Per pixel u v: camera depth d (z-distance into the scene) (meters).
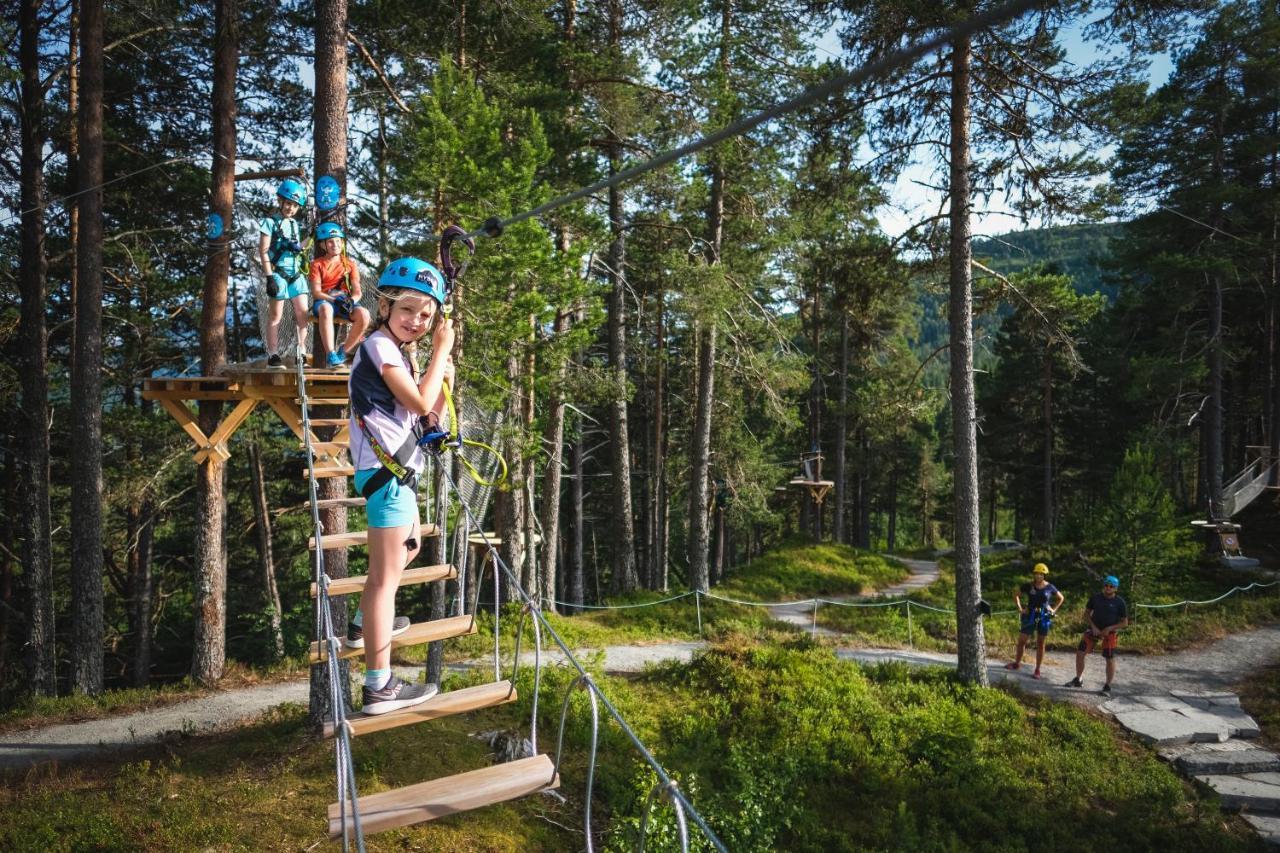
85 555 15.19
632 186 22.25
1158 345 31.31
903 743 12.25
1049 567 25.00
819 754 11.68
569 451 34.53
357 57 17.56
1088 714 13.99
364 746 10.38
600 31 21.62
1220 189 25.02
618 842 8.90
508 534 19.28
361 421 3.68
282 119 21.88
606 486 39.72
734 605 22.33
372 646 3.73
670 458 35.84
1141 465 20.62
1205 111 26.38
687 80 21.20
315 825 8.46
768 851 9.52
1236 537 25.17
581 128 19.64
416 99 17.02
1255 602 20.62
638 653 16.81
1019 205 14.40
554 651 16.31
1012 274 25.11
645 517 36.62
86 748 11.44
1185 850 10.46
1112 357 35.28
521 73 18.28
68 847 7.84
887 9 13.52
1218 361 26.48
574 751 11.10
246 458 24.28
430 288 3.65
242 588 26.97
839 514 39.03
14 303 18.83
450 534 15.49
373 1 16.42
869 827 10.37
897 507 61.06
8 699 20.53
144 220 21.06
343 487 10.34
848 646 18.23
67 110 17.81
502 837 8.80
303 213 9.70
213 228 14.56
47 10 17.30
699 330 23.98
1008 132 14.28
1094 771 11.95
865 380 42.34
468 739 10.91
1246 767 12.34
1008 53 14.05
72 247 17.89
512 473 16.34
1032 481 47.56
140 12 16.98
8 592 21.89
